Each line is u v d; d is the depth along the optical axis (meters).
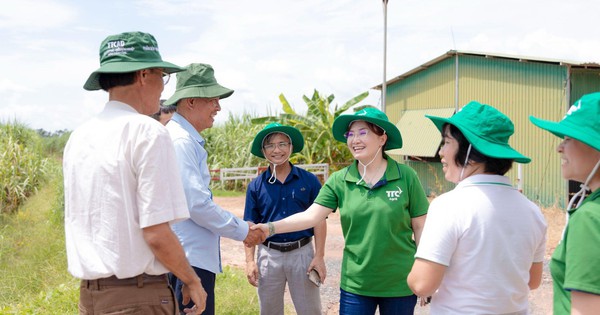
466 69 15.73
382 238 3.22
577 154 1.87
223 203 14.80
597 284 1.66
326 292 6.25
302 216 3.53
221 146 19.41
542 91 13.61
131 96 2.48
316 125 17.80
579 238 1.71
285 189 4.11
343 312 3.38
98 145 2.33
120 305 2.31
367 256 3.24
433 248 2.21
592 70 13.09
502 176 2.31
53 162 17.45
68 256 2.43
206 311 3.30
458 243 2.21
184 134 3.28
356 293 3.31
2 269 6.89
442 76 16.70
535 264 2.50
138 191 2.28
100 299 2.32
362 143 3.30
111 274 2.28
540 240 2.37
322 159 17.77
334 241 9.34
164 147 2.33
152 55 2.50
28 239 8.59
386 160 3.39
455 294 2.24
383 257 3.23
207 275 3.30
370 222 3.24
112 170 2.28
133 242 2.29
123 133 2.31
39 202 11.98
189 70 3.52
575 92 13.31
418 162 17.67
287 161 4.18
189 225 3.26
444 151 2.40
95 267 2.29
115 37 2.46
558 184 13.31
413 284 2.27
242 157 18.64
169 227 2.33
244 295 5.62
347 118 3.35
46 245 8.03
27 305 5.25
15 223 10.17
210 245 3.33
